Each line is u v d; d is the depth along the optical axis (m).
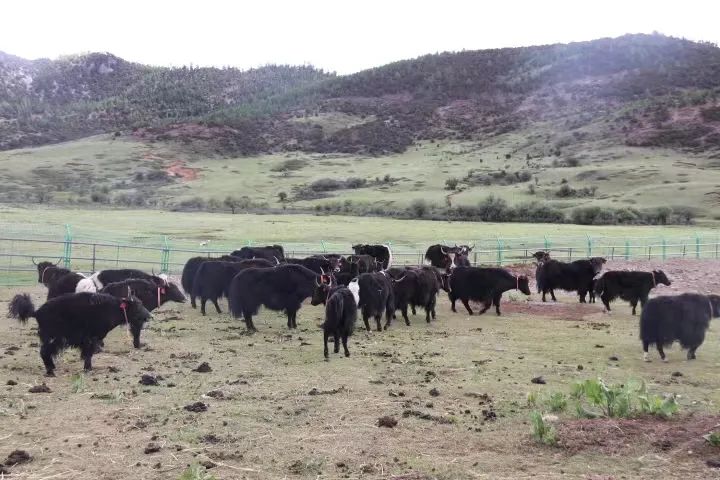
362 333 16.02
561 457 7.37
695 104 144.25
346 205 85.75
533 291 25.41
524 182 105.06
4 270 26.98
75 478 6.75
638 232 54.22
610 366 12.36
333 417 8.88
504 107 199.75
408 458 7.38
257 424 8.53
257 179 124.62
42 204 83.25
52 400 9.49
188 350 13.45
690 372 11.88
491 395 10.13
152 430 8.24
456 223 64.25
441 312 19.97
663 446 7.59
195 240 42.34
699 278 28.38
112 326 11.81
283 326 16.81
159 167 135.25
